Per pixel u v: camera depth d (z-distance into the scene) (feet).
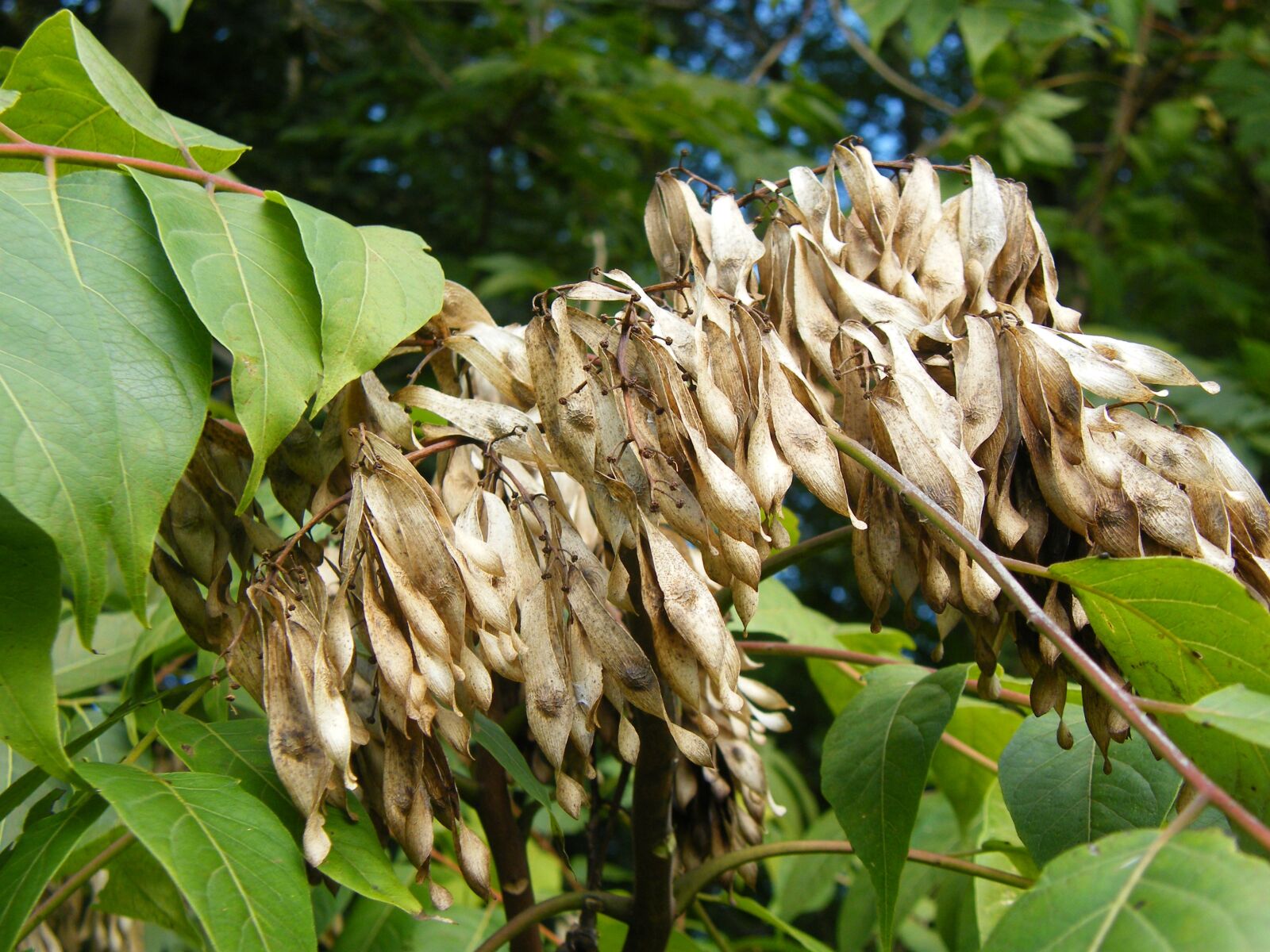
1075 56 5.87
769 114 4.73
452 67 5.21
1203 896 0.67
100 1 4.50
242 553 1.09
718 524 0.94
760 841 1.35
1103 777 1.08
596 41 4.71
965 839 1.69
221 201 1.05
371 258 1.04
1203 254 5.77
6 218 0.92
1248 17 5.28
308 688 0.94
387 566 0.92
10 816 1.34
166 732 1.04
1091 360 0.99
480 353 1.10
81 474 0.82
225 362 2.36
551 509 0.99
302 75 5.44
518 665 0.97
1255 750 0.90
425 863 0.95
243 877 0.85
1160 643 0.90
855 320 1.03
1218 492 0.95
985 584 0.95
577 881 1.62
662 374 0.96
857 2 3.41
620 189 4.60
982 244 1.12
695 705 0.96
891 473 0.94
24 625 0.86
